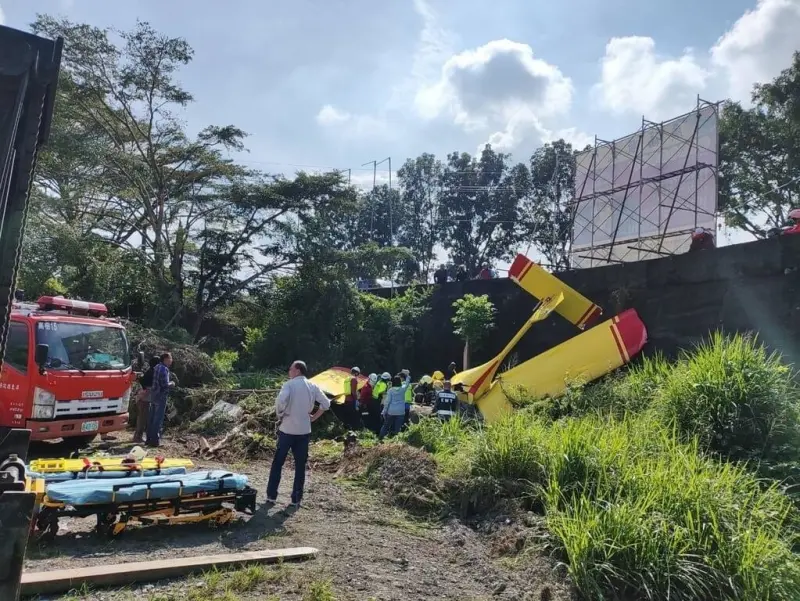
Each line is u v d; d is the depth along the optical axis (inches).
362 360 941.2
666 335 555.2
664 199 796.0
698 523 212.5
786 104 1069.1
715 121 728.3
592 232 936.3
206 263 997.2
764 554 201.0
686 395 328.2
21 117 114.1
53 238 783.1
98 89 908.6
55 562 188.9
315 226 991.6
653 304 574.9
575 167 998.4
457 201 1897.1
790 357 438.6
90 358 382.6
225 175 1020.5
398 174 1984.5
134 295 878.4
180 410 538.0
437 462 317.1
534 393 459.8
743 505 229.0
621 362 447.8
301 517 261.4
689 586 190.7
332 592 180.7
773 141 1120.2
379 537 241.8
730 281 507.5
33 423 343.9
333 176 1011.3
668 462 267.7
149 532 227.1
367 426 552.1
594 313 531.5
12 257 112.8
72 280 816.3
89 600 165.3
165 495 223.9
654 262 575.8
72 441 408.5
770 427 296.2
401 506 285.9
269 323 985.5
